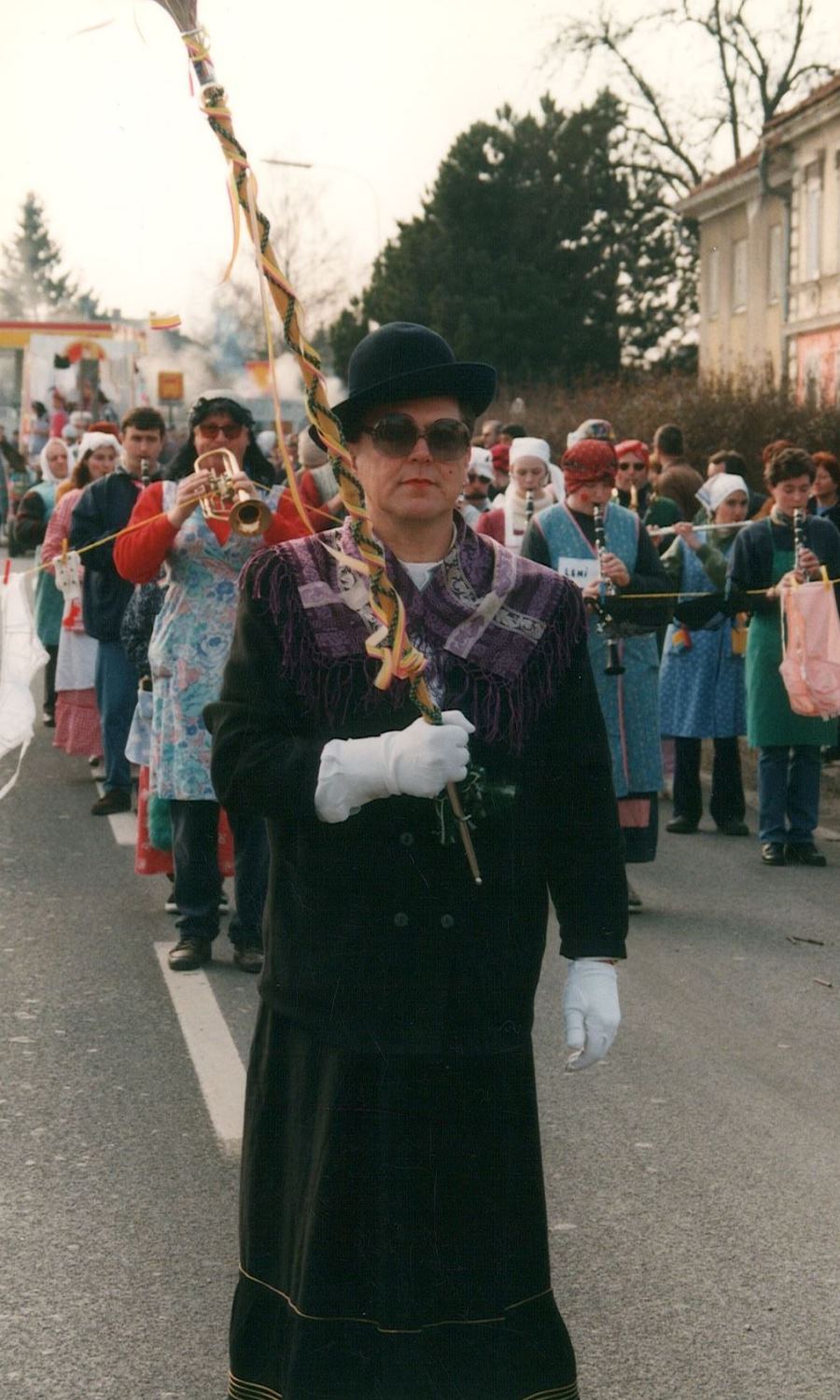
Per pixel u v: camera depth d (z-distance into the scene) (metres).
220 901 6.25
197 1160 4.46
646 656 6.91
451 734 2.42
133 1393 3.33
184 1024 5.54
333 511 8.91
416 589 2.58
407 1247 2.51
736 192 38.09
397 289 46.97
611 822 2.69
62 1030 5.47
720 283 40.56
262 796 2.49
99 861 7.98
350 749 2.47
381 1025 2.51
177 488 5.87
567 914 2.70
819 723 8.06
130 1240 3.99
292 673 2.55
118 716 9.01
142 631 6.41
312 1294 2.52
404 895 2.52
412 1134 2.51
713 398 20.58
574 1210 4.16
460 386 2.57
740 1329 3.58
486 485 11.92
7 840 8.42
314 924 2.55
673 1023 5.65
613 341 49.53
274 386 2.30
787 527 8.11
